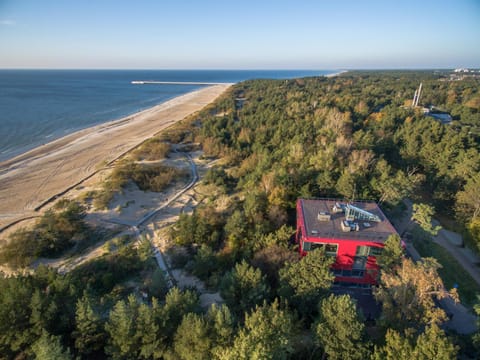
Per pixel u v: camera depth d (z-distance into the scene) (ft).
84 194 169.48
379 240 99.66
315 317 78.28
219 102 465.47
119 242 126.62
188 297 74.28
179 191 190.39
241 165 220.64
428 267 76.43
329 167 156.04
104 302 79.56
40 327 63.72
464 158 165.68
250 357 52.65
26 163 229.25
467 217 133.80
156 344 62.64
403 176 146.72
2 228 142.31
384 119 259.39
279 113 317.22
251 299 80.43
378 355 58.90
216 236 125.18
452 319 95.30
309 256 85.97
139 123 381.81
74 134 317.01
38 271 81.97
